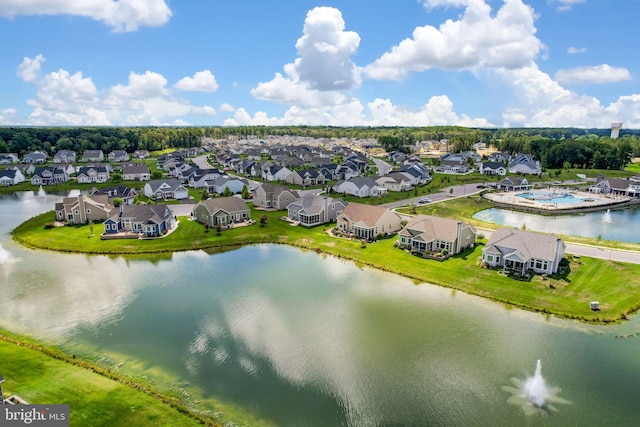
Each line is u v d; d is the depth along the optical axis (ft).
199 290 171.22
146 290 171.01
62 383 106.93
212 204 267.80
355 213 249.34
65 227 261.24
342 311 152.15
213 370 116.16
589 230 269.03
